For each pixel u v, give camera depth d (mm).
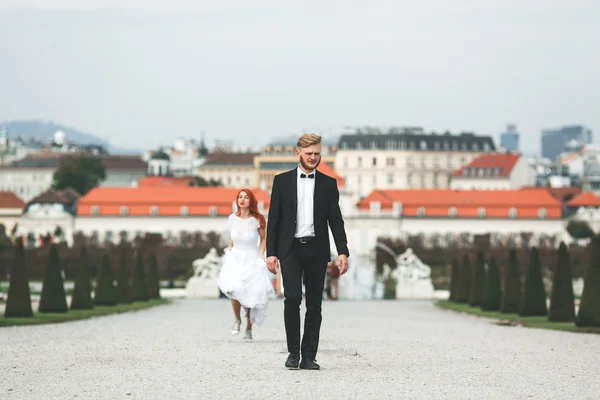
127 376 31094
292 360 32312
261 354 37312
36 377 30938
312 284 31719
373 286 157000
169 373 31703
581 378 32188
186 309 84875
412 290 127312
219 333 49625
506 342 46750
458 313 83938
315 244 31328
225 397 27266
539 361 37000
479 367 34656
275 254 31484
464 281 99938
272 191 31547
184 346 40844
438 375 32188
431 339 48000
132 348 39812
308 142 31219
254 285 43094
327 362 34781
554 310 63562
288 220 31297
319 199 31328
